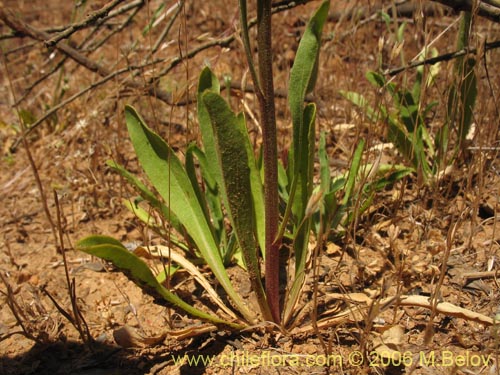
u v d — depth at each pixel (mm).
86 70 690
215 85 314
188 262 339
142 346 304
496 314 310
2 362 318
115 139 514
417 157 408
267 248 295
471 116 418
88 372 305
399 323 312
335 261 362
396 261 323
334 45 557
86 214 451
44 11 882
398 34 477
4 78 713
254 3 666
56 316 347
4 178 523
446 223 387
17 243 430
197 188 340
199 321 331
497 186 406
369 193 379
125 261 246
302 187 297
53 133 548
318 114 530
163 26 748
